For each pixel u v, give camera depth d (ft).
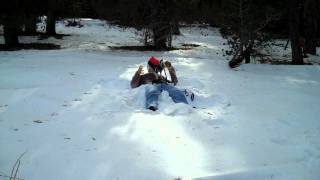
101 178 13.73
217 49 59.47
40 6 50.37
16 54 42.68
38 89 25.07
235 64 37.86
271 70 38.58
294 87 30.78
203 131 18.79
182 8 53.93
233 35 44.37
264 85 30.66
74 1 60.34
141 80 25.39
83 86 26.50
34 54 42.91
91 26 90.48
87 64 36.14
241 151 16.57
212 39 78.33
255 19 41.47
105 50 51.31
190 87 26.48
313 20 60.18
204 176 13.89
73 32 77.87
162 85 23.71
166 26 55.52
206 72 34.55
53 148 16.05
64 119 19.65
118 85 26.91
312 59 55.36
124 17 56.29
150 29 58.18
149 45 57.06
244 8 40.96
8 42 52.08
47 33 69.92
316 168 15.08
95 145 16.49
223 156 15.98
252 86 29.96
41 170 14.20
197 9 53.57
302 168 14.96
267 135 18.66
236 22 41.16
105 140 17.06
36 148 16.01
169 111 21.15
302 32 61.93
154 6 53.98
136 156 15.53
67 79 28.66
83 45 56.65
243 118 21.18
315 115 22.47
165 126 19.03
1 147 15.96
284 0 44.98
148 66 25.45
